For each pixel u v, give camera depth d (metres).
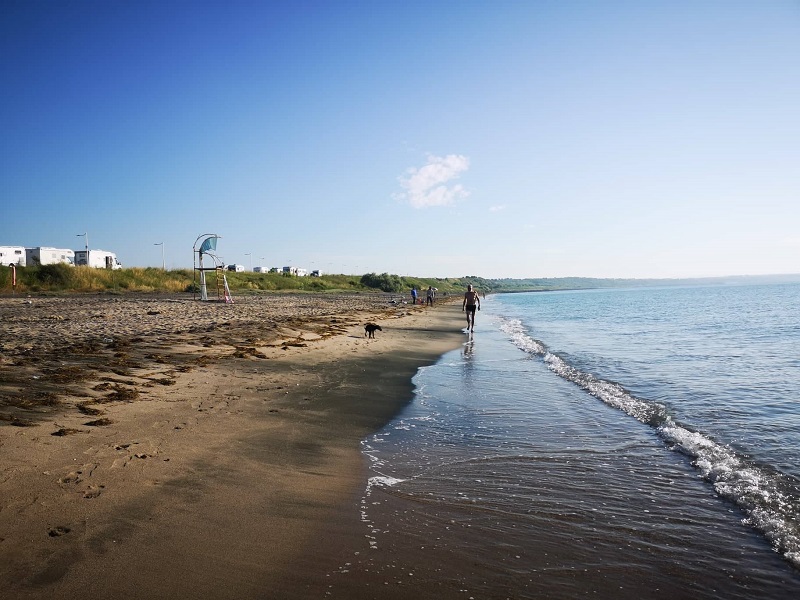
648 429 7.63
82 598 3.10
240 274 71.69
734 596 3.47
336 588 3.39
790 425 7.72
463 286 199.00
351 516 4.54
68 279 46.44
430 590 3.43
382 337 20.44
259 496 4.83
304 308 33.53
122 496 4.55
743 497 5.02
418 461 6.15
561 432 7.48
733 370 13.31
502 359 15.66
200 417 7.32
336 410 8.52
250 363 12.18
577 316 42.22
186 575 3.42
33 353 10.91
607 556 3.97
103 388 8.34
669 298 85.81
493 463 6.10
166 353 12.35
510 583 3.55
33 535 3.78
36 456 5.24
